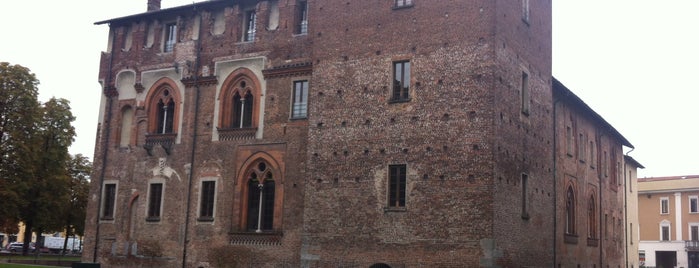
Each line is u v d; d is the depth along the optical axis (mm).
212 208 37906
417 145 31500
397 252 30984
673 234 96688
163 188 39688
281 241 35250
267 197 36688
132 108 41969
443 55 31812
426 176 31000
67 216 71812
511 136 32344
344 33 34594
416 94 32031
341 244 32469
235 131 38000
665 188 98188
